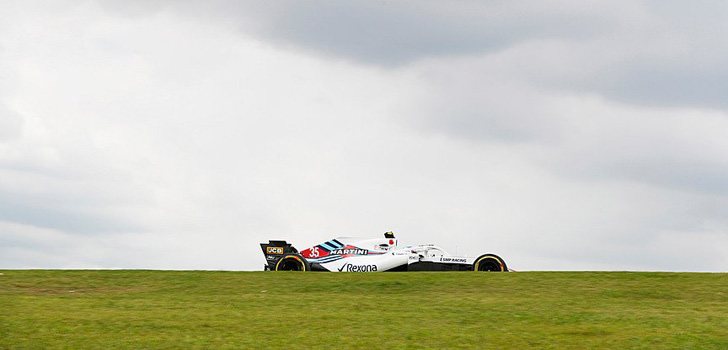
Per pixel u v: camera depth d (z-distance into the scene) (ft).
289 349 48.75
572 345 49.83
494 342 50.60
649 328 54.44
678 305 64.64
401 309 62.34
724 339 50.80
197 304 64.90
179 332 53.06
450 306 63.72
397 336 52.08
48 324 54.85
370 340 50.96
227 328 54.39
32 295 70.18
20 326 54.08
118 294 71.36
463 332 53.31
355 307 63.41
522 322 56.80
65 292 72.13
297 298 68.39
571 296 68.95
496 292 71.26
